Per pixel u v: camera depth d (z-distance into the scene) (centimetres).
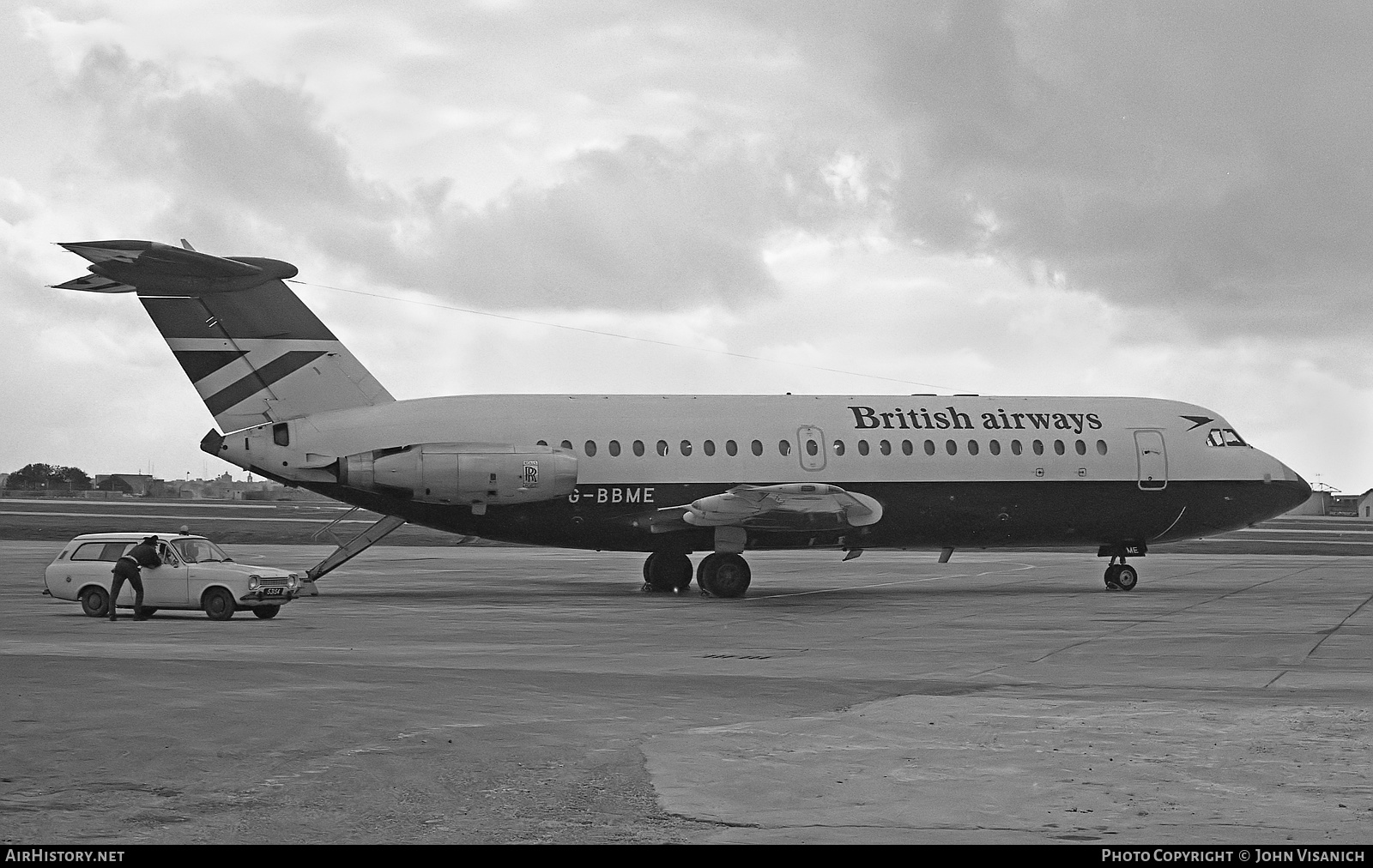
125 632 2128
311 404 2964
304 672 1513
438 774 1006
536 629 2258
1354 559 5431
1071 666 1738
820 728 1211
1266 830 855
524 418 3062
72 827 841
